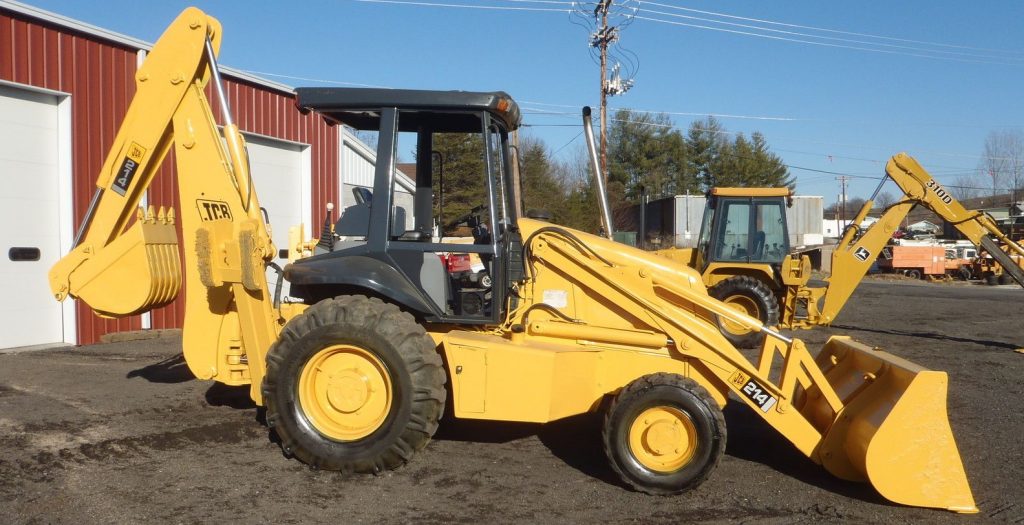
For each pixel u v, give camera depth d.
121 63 10.49
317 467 4.91
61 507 4.26
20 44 9.16
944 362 10.31
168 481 4.70
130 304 5.67
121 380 7.52
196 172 5.59
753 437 6.08
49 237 9.76
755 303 11.80
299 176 14.01
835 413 4.97
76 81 9.85
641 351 5.27
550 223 5.75
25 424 5.85
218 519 4.15
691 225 40.22
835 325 14.54
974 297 22.22
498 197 5.44
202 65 5.65
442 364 5.01
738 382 5.05
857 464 4.72
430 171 5.66
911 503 4.55
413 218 5.68
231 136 5.47
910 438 4.54
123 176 5.66
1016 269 11.98
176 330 11.12
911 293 23.84
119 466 4.95
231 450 5.33
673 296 5.47
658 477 4.70
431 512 4.35
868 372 5.21
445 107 5.16
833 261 12.16
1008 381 8.93
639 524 4.28
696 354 5.11
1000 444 6.12
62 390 7.04
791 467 5.36
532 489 4.78
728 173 56.84
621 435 4.75
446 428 6.08
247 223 5.19
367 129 5.94
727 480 5.06
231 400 6.69
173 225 6.03
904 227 62.12
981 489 5.02
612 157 56.53
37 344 9.66
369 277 5.00
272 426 4.96
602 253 5.41
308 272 5.07
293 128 13.57
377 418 4.94
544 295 5.42
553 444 5.72
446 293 5.33
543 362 4.89
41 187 9.65
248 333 5.33
